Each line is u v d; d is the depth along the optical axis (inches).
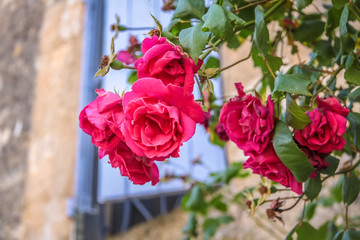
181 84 16.1
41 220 69.7
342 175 26.9
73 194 66.6
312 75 23.9
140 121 15.6
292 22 26.6
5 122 84.6
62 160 70.2
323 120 17.4
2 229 75.9
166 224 63.2
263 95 28.9
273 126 17.4
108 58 18.3
